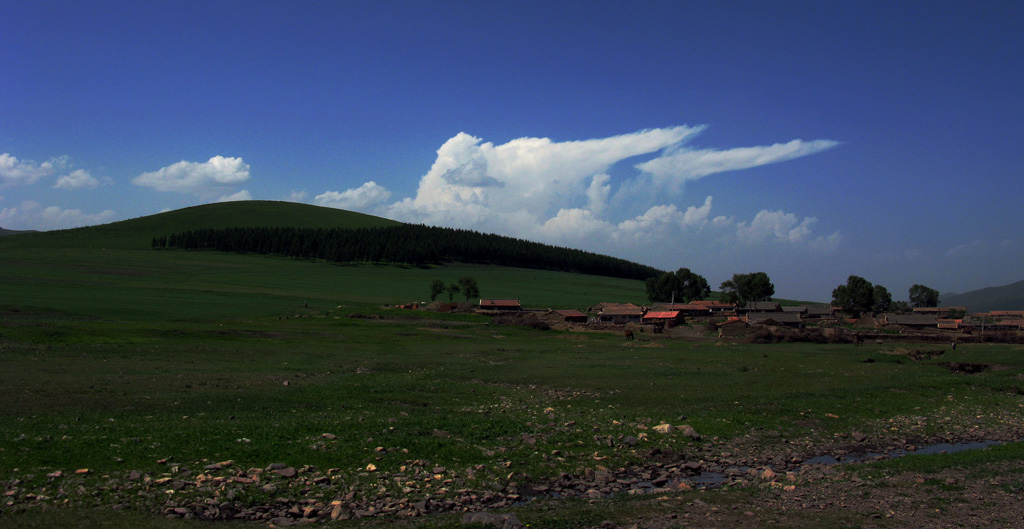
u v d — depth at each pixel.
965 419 44.59
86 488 21.77
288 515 21.50
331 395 43.28
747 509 23.30
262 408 37.34
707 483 28.17
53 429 28.41
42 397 36.38
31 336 64.56
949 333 118.69
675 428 37.25
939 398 51.50
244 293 173.62
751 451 34.47
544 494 25.98
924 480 27.39
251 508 21.80
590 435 35.06
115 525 19.22
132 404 35.97
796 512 22.92
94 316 102.88
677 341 111.75
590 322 153.88
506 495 25.42
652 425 38.34
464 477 26.88
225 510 21.28
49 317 96.44
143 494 21.80
